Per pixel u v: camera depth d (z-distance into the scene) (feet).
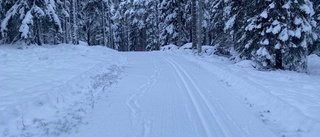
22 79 32.30
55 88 27.37
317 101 24.38
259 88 29.01
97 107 25.16
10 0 66.44
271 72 44.47
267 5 47.11
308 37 48.42
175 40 118.01
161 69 49.88
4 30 65.10
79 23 117.80
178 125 20.45
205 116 22.53
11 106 21.22
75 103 26.20
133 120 21.61
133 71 47.26
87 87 32.35
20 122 20.16
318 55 67.46
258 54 48.14
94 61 50.60
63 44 76.28
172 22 115.44
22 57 52.03
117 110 24.22
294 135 18.29
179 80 38.58
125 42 188.44
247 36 52.31
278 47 46.03
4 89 27.32
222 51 81.66
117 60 61.00
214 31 84.33
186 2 109.19
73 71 38.99
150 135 18.56
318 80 39.37
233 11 61.82
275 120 21.50
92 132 19.07
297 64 49.67
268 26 46.85
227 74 40.40
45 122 20.88
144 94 30.19
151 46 178.60
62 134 18.70
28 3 64.54
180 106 25.41
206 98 28.35
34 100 23.44
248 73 42.32
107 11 136.98
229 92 31.19
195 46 89.35
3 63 44.19
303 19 46.14
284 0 45.39
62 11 85.35
